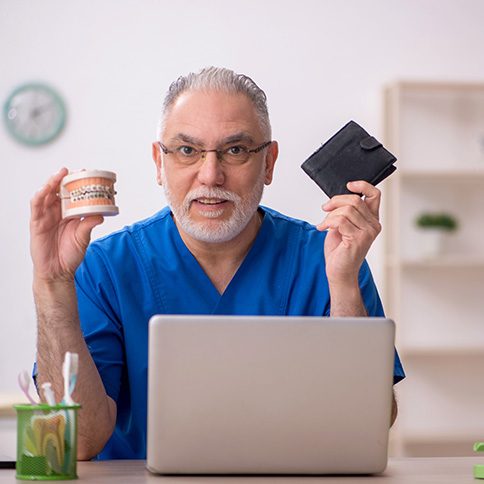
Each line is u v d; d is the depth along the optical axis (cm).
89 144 479
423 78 504
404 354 496
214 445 154
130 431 225
